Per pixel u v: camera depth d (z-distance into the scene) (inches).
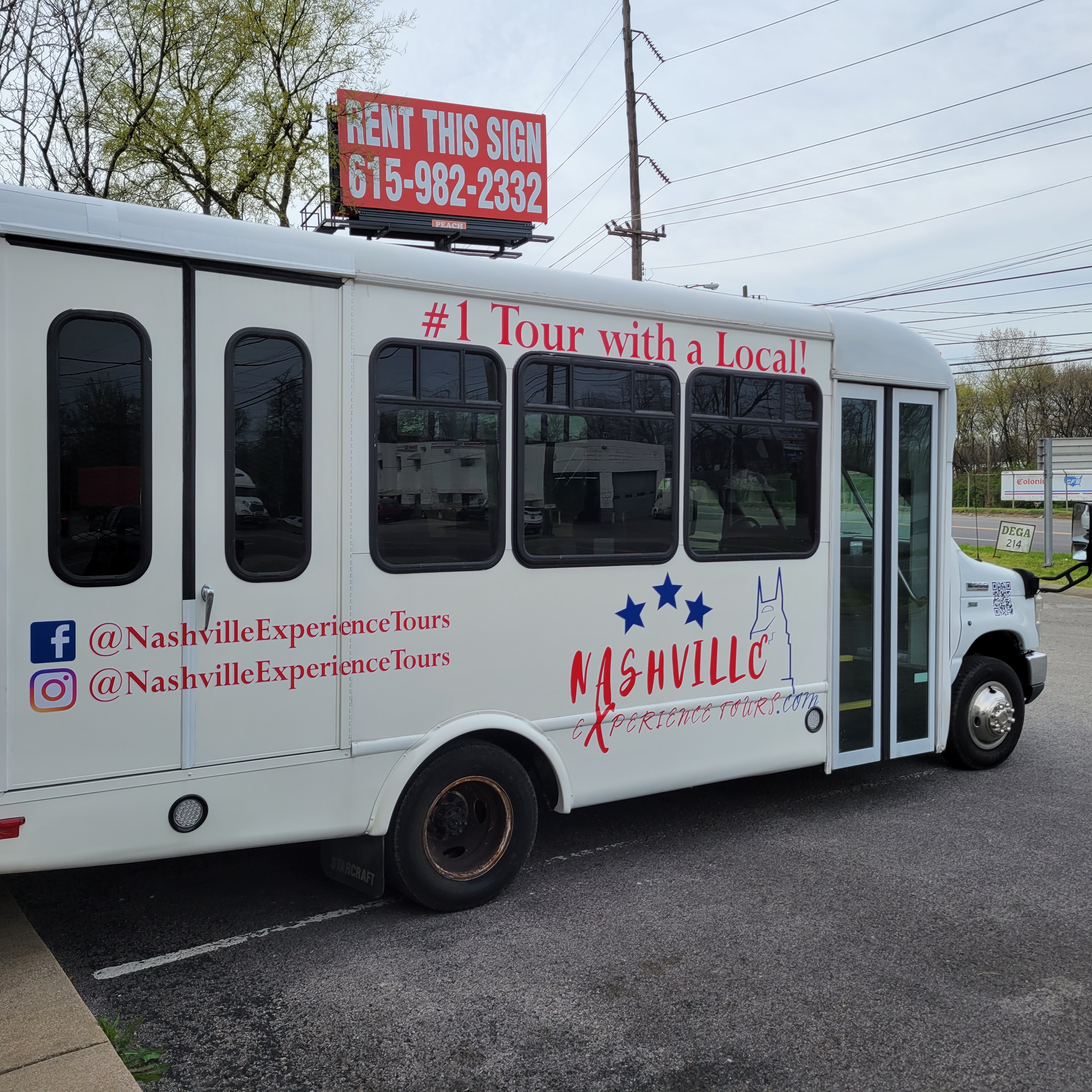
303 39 427.5
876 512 236.1
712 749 206.4
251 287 149.0
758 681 213.8
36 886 184.9
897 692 242.1
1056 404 2886.3
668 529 198.2
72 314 134.6
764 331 213.6
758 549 213.5
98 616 136.6
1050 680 417.7
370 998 143.9
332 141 440.5
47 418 132.6
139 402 139.7
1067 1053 131.8
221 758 147.3
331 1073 125.0
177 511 142.5
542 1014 140.2
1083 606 707.4
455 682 170.4
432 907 172.2
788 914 175.9
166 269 141.9
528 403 178.4
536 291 179.0
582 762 187.2
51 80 329.7
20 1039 122.1
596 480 187.8
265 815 151.6
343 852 173.8
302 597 153.8
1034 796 250.5
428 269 166.9
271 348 151.0
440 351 168.1
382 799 163.5
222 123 414.6
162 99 409.4
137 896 180.9
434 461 167.8
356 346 158.9
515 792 178.7
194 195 427.2
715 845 212.4
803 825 226.5
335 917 172.7
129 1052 123.9
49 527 132.8
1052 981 151.7
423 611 166.2
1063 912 177.8
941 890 187.3
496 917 173.6
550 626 181.6
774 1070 127.2
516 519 176.9
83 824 136.3
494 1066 127.0
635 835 219.1
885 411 237.5
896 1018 140.2
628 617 192.2
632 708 193.6
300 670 154.1
